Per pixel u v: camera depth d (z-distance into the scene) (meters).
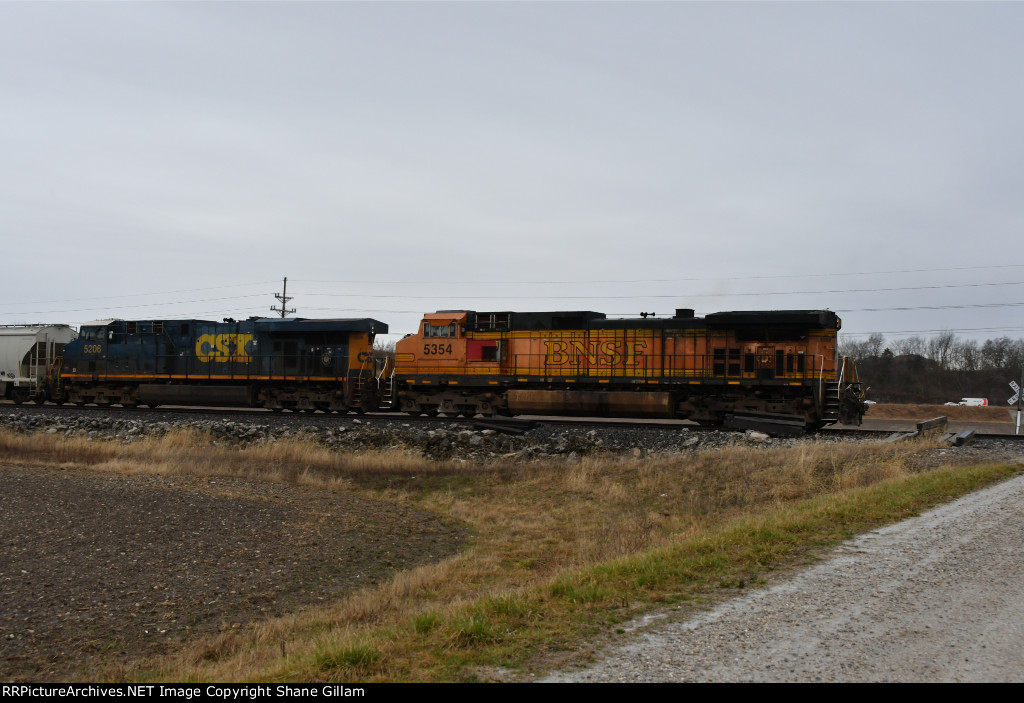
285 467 22.14
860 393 26.91
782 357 26.81
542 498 19.06
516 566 13.17
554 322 30.30
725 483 18.20
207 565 12.90
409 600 11.05
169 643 9.75
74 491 16.77
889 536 10.48
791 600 7.85
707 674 6.03
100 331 37.16
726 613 7.54
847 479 16.41
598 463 21.17
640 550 11.60
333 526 16.00
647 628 7.23
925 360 96.69
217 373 34.91
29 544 12.96
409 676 6.40
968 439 21.75
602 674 6.15
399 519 17.17
